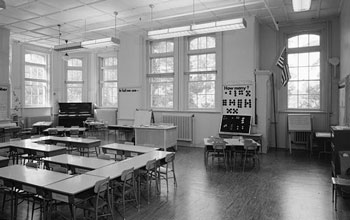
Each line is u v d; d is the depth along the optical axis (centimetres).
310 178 552
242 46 840
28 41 1136
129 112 1034
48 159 447
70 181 327
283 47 878
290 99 897
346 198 412
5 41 935
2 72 927
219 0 687
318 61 861
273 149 870
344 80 632
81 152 668
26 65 1195
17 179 333
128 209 393
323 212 385
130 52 1027
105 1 690
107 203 340
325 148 784
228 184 512
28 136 1075
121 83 1048
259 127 823
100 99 1322
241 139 690
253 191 473
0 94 919
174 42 955
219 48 877
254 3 707
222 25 635
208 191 473
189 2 697
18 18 824
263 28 912
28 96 1204
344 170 429
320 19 836
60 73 1307
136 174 414
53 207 383
